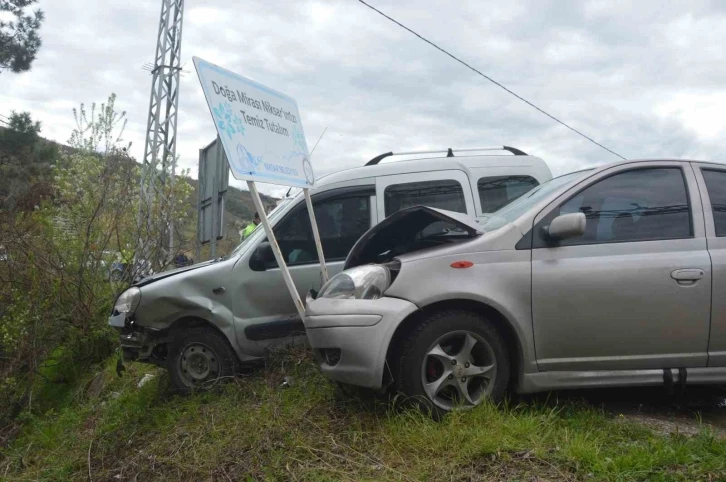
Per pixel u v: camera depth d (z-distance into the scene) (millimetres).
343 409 4215
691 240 4129
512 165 6223
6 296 8844
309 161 5484
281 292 5586
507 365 3988
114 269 9305
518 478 3141
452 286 3904
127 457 4645
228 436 4219
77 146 10109
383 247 4832
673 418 4125
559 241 4062
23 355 8492
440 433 3602
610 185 4305
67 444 5652
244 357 5547
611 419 4000
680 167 4387
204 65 4652
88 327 8883
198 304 5484
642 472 3113
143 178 10758
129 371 7395
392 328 3834
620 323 3971
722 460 3217
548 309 3965
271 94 5285
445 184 6059
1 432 7488
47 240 9047
